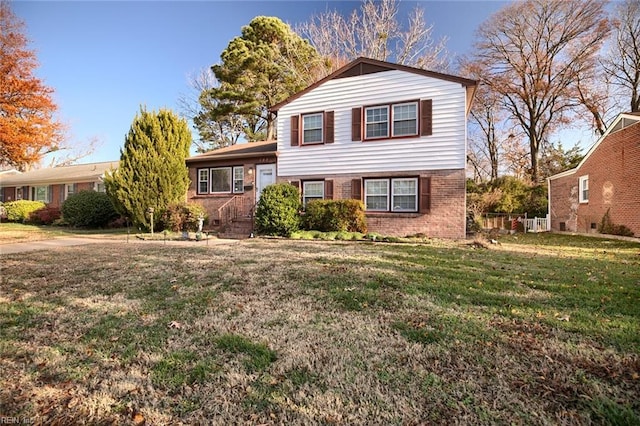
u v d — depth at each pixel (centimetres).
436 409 183
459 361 234
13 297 408
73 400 199
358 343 264
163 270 545
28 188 2286
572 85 2255
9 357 254
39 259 669
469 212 1811
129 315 340
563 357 236
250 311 343
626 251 796
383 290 406
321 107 1237
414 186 1104
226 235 1152
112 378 222
